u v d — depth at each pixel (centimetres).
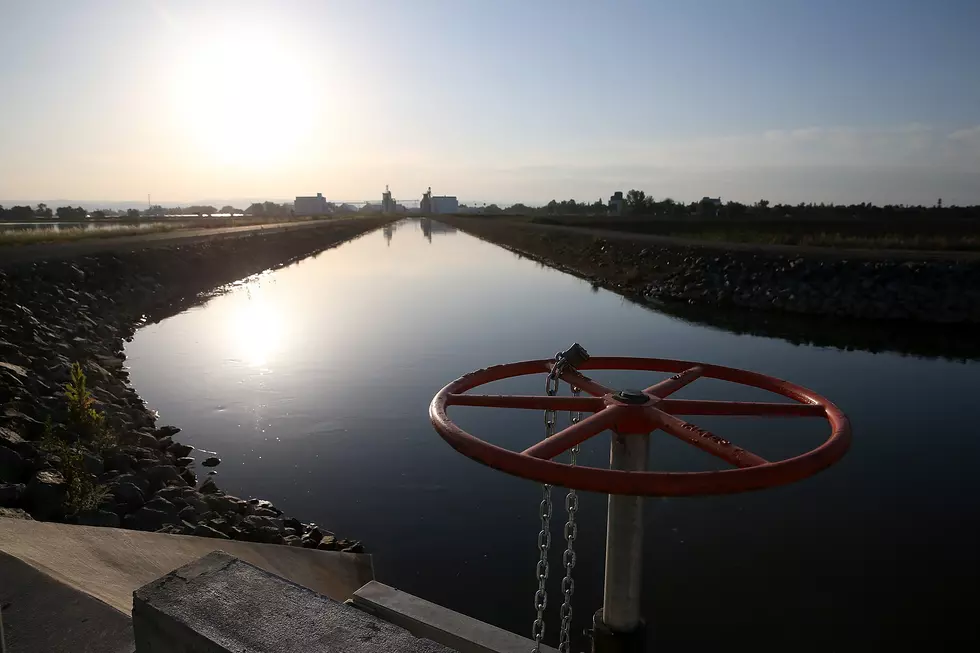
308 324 1521
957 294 1750
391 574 509
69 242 2364
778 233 3312
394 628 202
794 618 464
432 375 1070
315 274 2620
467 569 517
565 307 1823
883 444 810
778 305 1895
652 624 455
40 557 315
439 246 4384
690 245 2569
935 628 457
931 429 867
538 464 172
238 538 527
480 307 1789
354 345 1299
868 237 2956
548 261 3219
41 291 1439
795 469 170
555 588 493
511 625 452
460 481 672
